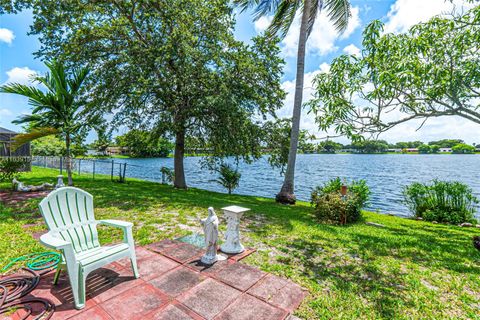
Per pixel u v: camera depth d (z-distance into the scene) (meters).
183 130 11.18
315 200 7.29
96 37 9.06
